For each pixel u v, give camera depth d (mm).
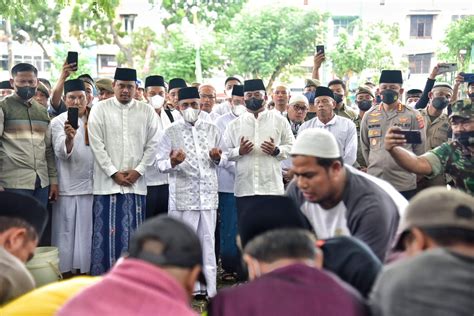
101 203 5273
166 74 22266
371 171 5824
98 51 30188
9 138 5324
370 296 2082
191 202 5215
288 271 2004
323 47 7746
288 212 2152
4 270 2303
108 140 5320
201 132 5363
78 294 1922
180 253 1943
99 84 6469
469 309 1841
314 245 2115
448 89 6355
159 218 2049
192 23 22750
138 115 5438
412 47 28750
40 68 27547
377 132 5855
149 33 25141
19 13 7684
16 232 2506
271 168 5684
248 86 5754
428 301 1850
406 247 2225
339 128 6238
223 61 22781
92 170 5730
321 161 2789
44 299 2162
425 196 2109
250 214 2189
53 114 6312
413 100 8750
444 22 28484
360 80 22094
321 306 1934
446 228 1998
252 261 2107
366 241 2805
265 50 21594
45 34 22484
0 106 5312
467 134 3877
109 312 1840
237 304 1985
